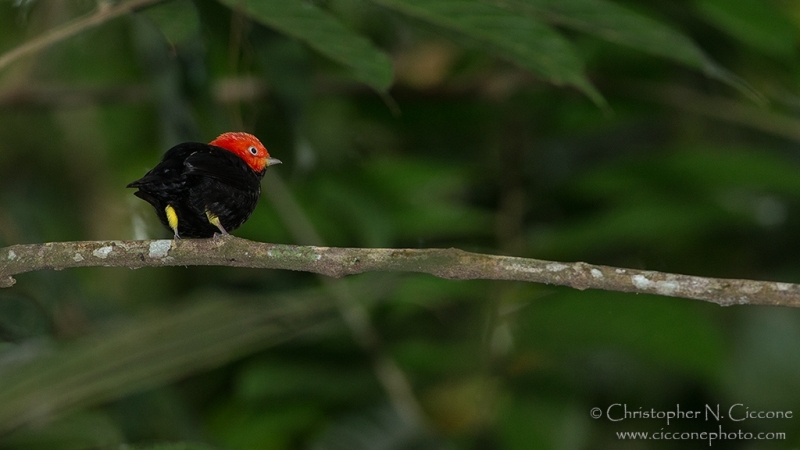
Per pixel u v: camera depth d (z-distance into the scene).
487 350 9.30
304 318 7.73
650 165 10.00
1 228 9.94
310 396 10.29
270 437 10.69
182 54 8.30
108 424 8.93
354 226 10.66
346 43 6.09
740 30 8.33
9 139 11.72
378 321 9.95
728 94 11.76
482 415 9.47
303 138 8.45
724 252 11.68
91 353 6.48
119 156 12.26
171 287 11.59
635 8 9.59
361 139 12.85
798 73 10.73
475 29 6.17
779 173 9.65
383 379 8.84
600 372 11.12
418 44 12.15
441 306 10.06
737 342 10.38
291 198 9.00
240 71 8.98
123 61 12.21
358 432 8.52
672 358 8.73
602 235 9.86
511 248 10.24
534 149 12.28
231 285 8.69
